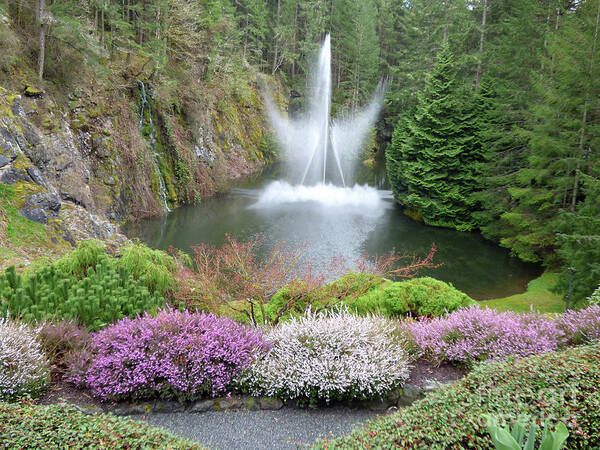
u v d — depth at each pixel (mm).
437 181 19047
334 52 43875
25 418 2654
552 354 3389
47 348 4273
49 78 14766
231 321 4754
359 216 19484
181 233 15383
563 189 12117
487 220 17234
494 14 24344
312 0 41625
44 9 14359
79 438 2537
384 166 38469
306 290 6008
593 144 11094
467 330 4953
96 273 5898
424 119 19688
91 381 3855
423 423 2682
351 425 3725
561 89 11711
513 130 15781
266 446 3375
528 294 10508
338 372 4008
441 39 29016
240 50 36156
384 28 48500
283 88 41844
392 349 4539
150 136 19453
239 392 4145
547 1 17891
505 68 17938
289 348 4324
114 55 19516
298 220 17906
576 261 8227
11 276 5066
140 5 21188
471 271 12953
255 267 6324
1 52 12422
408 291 6582
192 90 24156
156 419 3715
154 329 4211
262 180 28750
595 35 10883
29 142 11438
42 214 9602
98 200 14969
